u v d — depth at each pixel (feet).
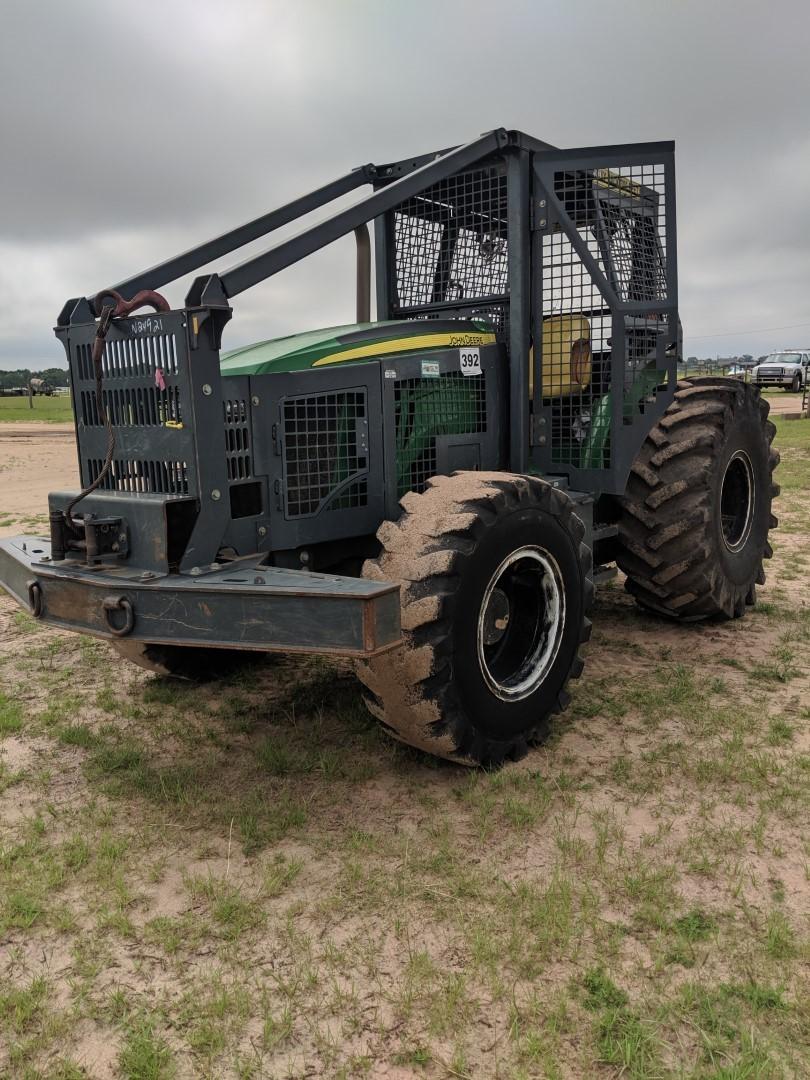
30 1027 6.54
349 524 11.59
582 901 7.75
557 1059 6.09
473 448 13.44
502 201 13.79
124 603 9.05
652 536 14.92
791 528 25.96
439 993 6.73
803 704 12.32
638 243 13.92
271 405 10.63
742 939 7.30
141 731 11.98
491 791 9.92
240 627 8.55
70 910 7.91
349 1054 6.19
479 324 13.78
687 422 15.06
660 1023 6.39
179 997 6.80
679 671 13.64
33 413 113.50
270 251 9.92
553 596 11.16
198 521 9.54
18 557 10.62
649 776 10.20
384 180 14.93
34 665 14.79
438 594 9.38
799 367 108.78
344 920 7.69
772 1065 5.97
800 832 8.91
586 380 13.79
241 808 9.65
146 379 9.91
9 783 10.36
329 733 11.72
